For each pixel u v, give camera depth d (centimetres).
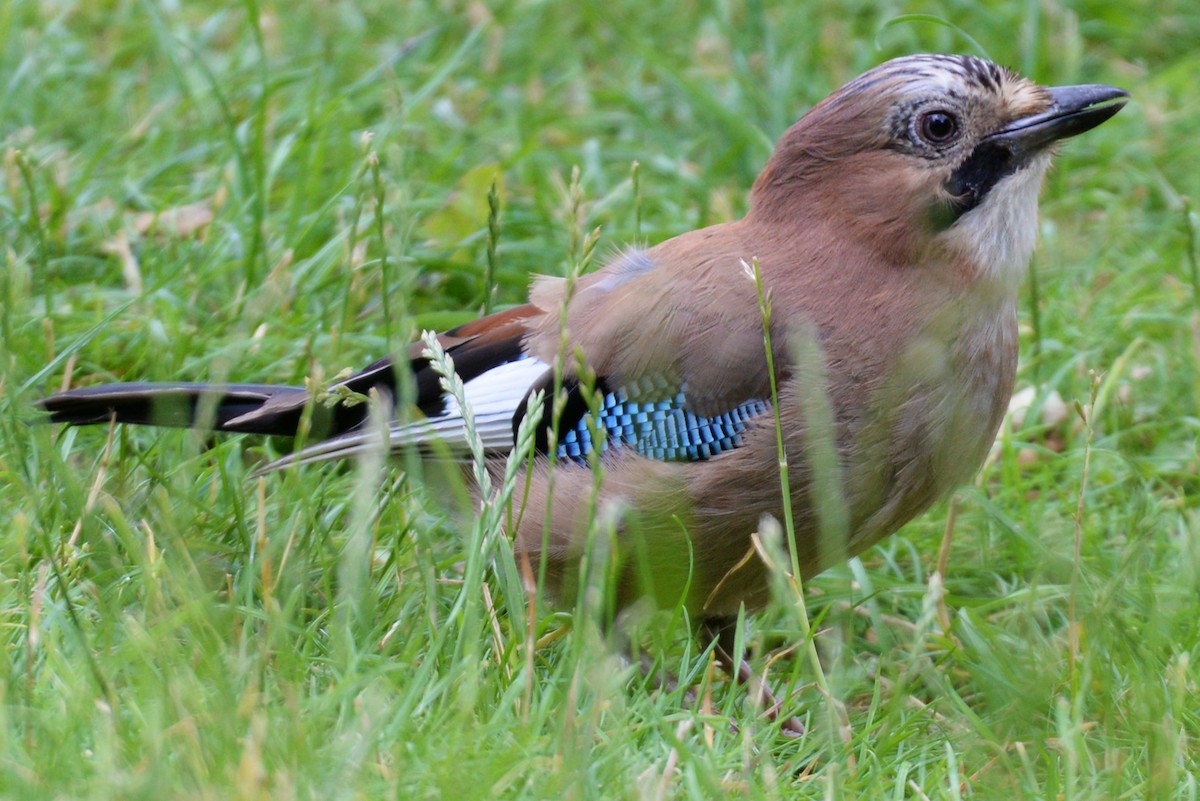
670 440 792
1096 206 1291
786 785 654
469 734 627
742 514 788
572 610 818
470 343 856
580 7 1455
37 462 840
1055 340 1102
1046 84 1409
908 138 799
